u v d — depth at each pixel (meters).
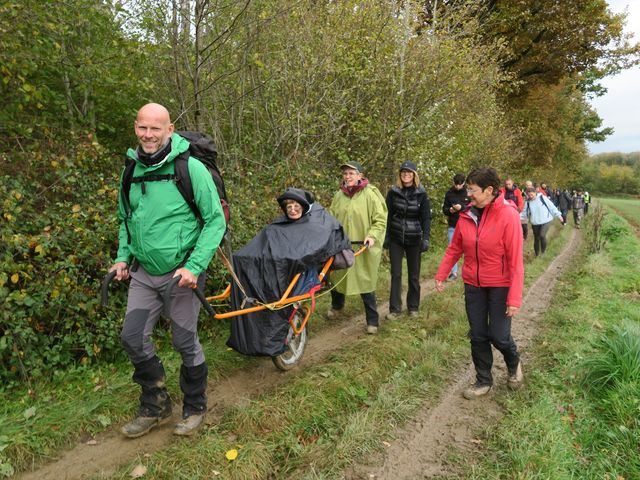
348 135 8.83
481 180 3.67
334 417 3.61
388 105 8.98
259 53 7.12
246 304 3.81
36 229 4.27
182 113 6.04
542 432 3.36
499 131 16.12
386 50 8.92
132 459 3.00
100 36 5.77
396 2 9.16
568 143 34.38
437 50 9.40
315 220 4.27
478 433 3.49
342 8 8.26
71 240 4.30
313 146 8.21
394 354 4.68
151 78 6.42
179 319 3.09
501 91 19.78
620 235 14.27
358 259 5.13
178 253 2.89
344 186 5.42
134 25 6.25
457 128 11.89
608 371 4.09
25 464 2.91
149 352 3.10
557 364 4.62
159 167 2.82
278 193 7.11
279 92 7.95
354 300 6.49
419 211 5.82
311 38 7.84
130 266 3.12
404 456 3.20
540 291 7.71
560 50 20.41
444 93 9.79
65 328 4.08
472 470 3.01
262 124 8.23
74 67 5.46
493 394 4.07
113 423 3.36
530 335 5.56
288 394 3.76
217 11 6.07
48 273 3.97
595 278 8.30
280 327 3.80
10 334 3.72
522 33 19.98
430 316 6.06
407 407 3.76
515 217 3.67
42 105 5.39
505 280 3.76
